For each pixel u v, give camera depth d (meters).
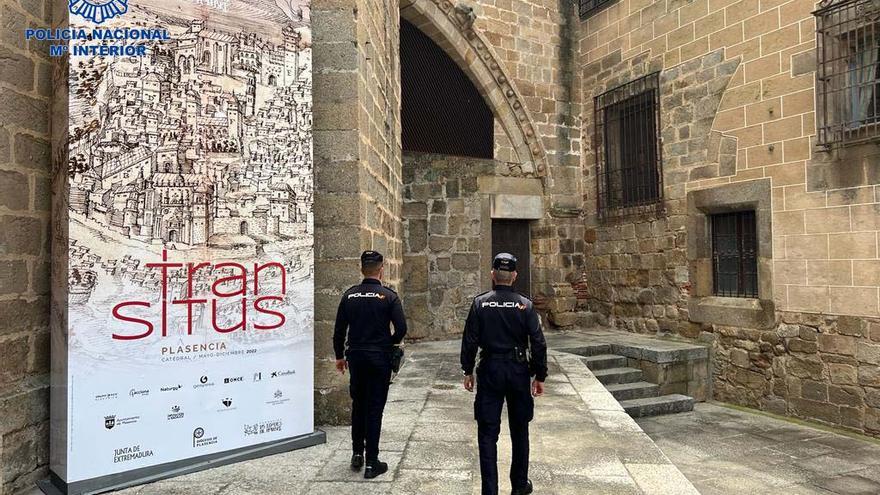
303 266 4.48
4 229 3.53
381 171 6.47
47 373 3.84
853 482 5.41
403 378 6.82
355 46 4.96
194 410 3.90
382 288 3.85
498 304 3.33
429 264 9.94
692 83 8.94
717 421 7.41
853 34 6.75
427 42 10.04
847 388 6.73
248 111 4.23
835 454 6.12
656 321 9.61
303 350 4.45
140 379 3.68
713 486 5.33
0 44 3.54
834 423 6.86
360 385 3.83
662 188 9.48
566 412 5.30
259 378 4.20
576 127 11.30
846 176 6.76
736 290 8.38
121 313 3.63
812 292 7.14
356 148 4.94
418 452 4.17
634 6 10.06
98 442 3.51
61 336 3.56
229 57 4.15
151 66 3.79
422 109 9.99
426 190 9.98
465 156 10.33
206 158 4.02
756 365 7.86
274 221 4.34
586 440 4.48
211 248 4.02
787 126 7.46
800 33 7.30
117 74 3.66
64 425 3.46
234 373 4.09
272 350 4.28
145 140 3.76
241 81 4.21
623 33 10.33
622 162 10.55
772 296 7.63
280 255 4.36
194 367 3.91
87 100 3.55
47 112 3.89
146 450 3.68
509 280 3.44
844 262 6.78
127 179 3.68
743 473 5.64
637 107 10.12
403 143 9.85
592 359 8.53
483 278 10.33
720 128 8.44
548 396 5.91
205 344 3.96
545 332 10.66
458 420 5.00
